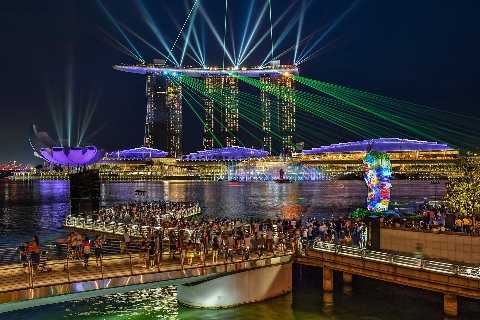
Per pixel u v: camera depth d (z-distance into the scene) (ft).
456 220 103.60
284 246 95.30
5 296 65.21
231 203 356.79
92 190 180.14
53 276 73.72
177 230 108.88
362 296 91.81
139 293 98.17
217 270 83.76
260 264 88.99
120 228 135.64
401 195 437.17
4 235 185.98
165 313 85.25
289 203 354.33
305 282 101.76
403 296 91.50
